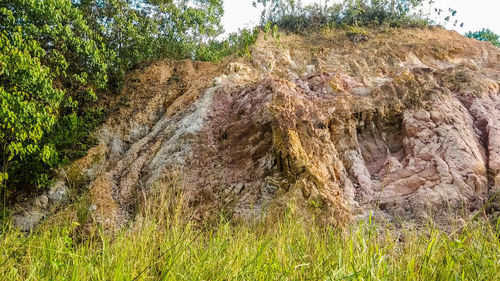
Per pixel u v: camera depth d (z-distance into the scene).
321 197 6.80
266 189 7.27
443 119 8.36
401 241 5.82
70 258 3.93
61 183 9.08
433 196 7.01
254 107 8.90
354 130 8.52
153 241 4.24
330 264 3.59
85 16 12.23
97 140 10.46
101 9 12.76
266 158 7.78
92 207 7.52
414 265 3.58
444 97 9.04
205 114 9.47
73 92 11.45
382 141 8.60
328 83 9.73
